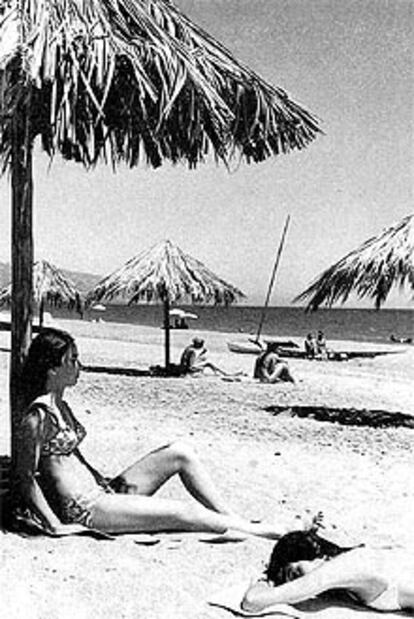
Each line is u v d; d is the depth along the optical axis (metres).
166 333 9.80
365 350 16.27
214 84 4.73
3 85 4.19
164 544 4.23
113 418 6.89
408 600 3.75
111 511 4.29
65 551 4.07
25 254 4.93
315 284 7.80
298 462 5.85
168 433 6.44
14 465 4.46
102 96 4.62
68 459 4.35
